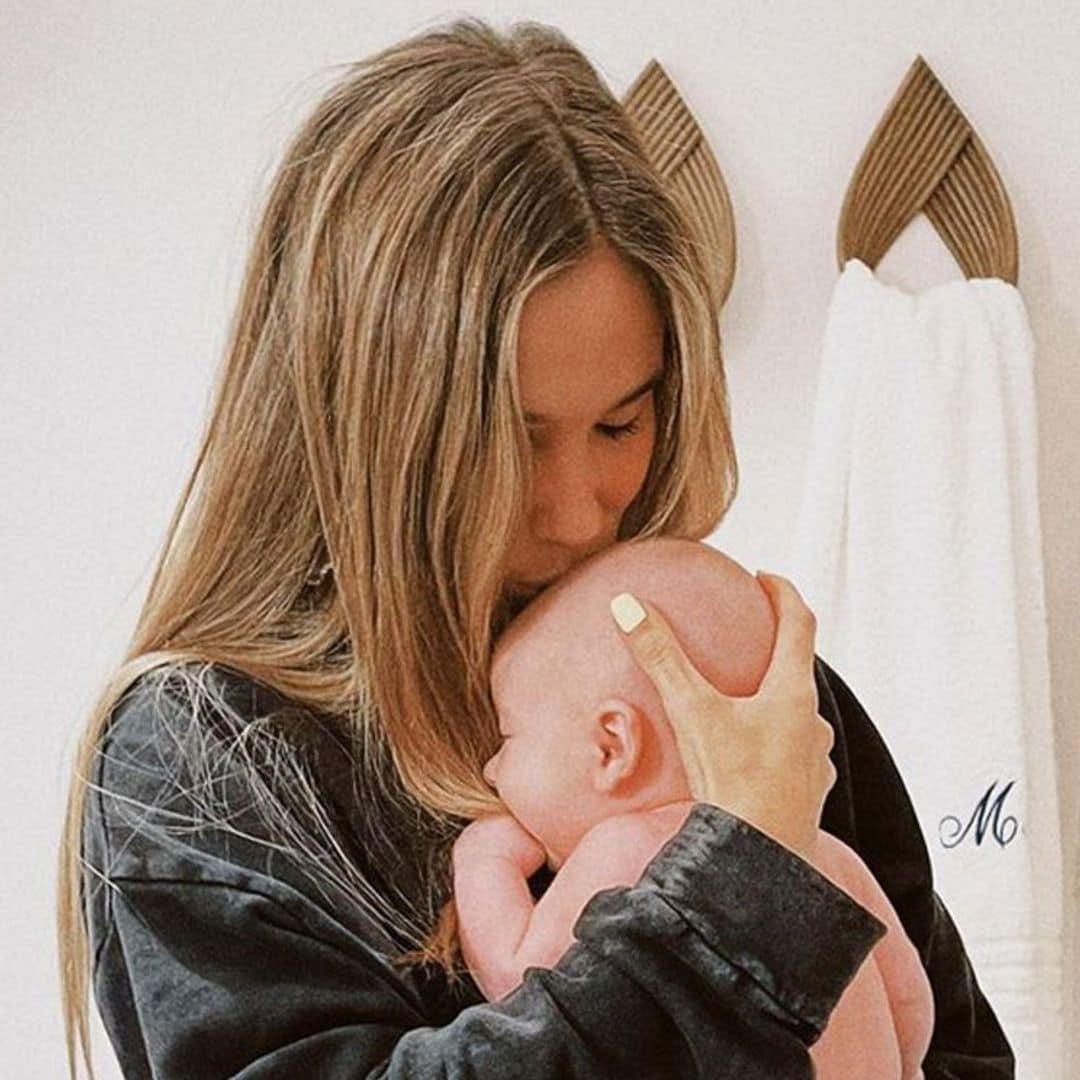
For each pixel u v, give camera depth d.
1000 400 1.89
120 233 2.16
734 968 0.88
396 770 1.01
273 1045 0.91
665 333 1.06
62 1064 2.15
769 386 2.04
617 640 1.02
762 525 2.04
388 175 1.00
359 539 1.00
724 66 2.05
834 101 2.04
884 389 1.91
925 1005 1.10
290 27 2.14
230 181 2.14
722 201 2.03
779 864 0.89
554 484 1.03
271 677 1.01
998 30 2.02
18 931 2.16
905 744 1.87
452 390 0.98
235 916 0.92
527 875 1.02
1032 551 1.89
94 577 2.16
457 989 0.98
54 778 2.16
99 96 2.17
